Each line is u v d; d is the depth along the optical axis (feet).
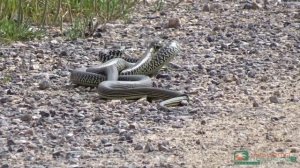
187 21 147.84
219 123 90.17
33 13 142.41
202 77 110.93
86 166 76.89
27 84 106.83
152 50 111.45
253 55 123.75
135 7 156.04
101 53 118.01
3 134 86.38
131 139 84.43
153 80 109.50
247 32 139.33
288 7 160.15
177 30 140.87
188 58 121.39
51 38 133.59
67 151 81.20
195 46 129.39
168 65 115.55
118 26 142.92
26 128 88.33
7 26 132.16
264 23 146.10
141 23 145.89
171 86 105.91
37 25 140.26
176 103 97.14
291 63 118.42
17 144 83.05
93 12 147.13
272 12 155.84
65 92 103.50
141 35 136.87
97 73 106.63
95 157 79.51
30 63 117.60
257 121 90.94
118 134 86.38
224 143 83.41
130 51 126.11
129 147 82.38
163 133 86.74
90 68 107.45
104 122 90.33
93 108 95.96
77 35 134.51
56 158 79.25
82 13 146.61
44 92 103.24
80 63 118.21
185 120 91.15
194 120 91.30
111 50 120.06
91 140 84.38
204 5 157.38
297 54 124.47
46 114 92.84
